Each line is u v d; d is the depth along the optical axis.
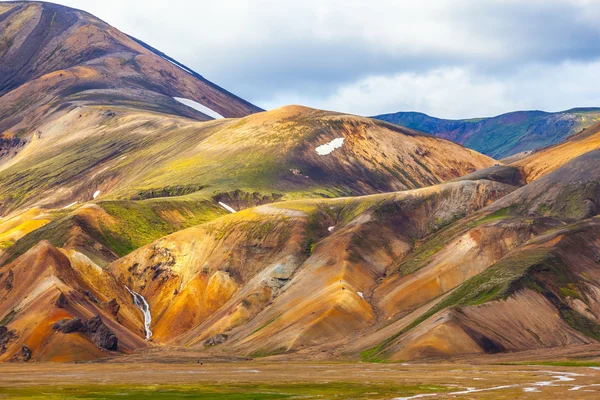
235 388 145.62
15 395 133.50
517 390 137.25
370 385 147.38
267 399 127.44
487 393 133.62
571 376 158.88
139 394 135.50
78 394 135.38
